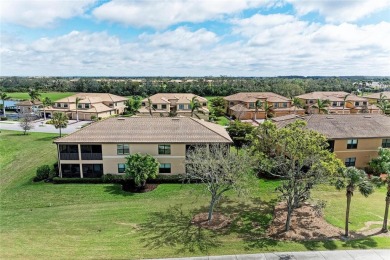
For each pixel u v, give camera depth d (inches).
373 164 1290.6
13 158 1680.6
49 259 733.3
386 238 828.6
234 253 763.4
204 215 988.6
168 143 1300.4
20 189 1229.1
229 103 3346.5
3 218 983.6
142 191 1192.8
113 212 1018.7
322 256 743.1
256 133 1069.8
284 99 3191.4
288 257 741.3
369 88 6422.2
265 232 872.9
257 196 1133.7
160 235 859.4
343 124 1480.1
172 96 3420.3
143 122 1435.8
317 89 4945.9
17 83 7022.6
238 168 944.9
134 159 1194.6
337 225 907.4
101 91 5073.8
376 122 1515.7
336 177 843.4
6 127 2726.4
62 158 1322.6
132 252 769.6
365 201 1086.4
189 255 757.3
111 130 1373.0
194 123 1424.7
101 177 1291.8
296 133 913.5
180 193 1175.0
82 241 828.6
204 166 1000.2
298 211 1006.4
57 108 3179.1
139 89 4953.3
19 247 792.9
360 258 732.0
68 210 1040.2
